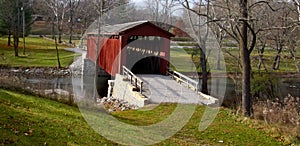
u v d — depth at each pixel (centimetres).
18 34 3506
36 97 1305
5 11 3503
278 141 944
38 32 5103
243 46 1327
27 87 1636
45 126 757
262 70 2438
